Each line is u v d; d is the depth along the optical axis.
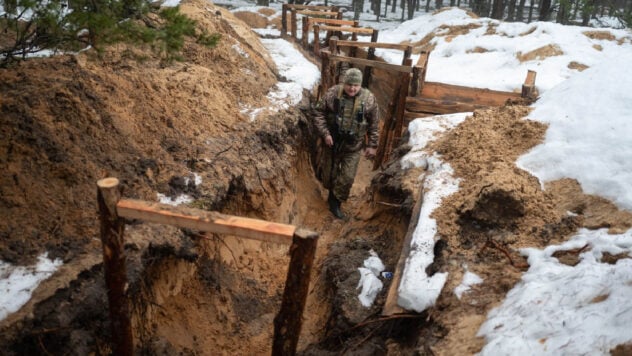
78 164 3.42
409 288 2.98
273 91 6.75
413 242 3.36
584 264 2.69
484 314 2.60
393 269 3.83
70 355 2.57
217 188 4.10
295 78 8.04
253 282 4.39
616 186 3.22
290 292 2.42
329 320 3.64
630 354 1.80
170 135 4.35
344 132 5.56
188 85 5.14
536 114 4.36
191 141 4.50
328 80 7.58
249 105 5.92
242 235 2.29
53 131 3.44
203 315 3.74
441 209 3.60
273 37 11.77
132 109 4.23
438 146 4.71
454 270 3.02
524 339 2.17
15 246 2.85
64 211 3.17
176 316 3.54
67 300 2.69
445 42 11.48
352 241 4.51
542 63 8.91
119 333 2.67
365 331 3.26
